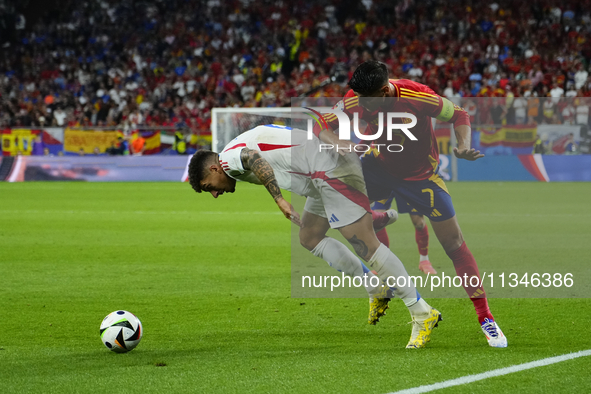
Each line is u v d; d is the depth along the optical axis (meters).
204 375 4.14
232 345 4.92
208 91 31.08
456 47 31.52
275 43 33.22
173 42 34.12
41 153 24.03
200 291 6.97
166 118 29.39
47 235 11.13
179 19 35.09
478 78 29.27
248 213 14.30
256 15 35.28
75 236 11.01
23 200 17.03
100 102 29.69
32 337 5.22
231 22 34.81
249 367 4.30
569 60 29.91
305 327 5.49
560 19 31.97
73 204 16.11
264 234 11.23
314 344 4.93
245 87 30.50
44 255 9.22
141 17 35.31
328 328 5.45
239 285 7.26
